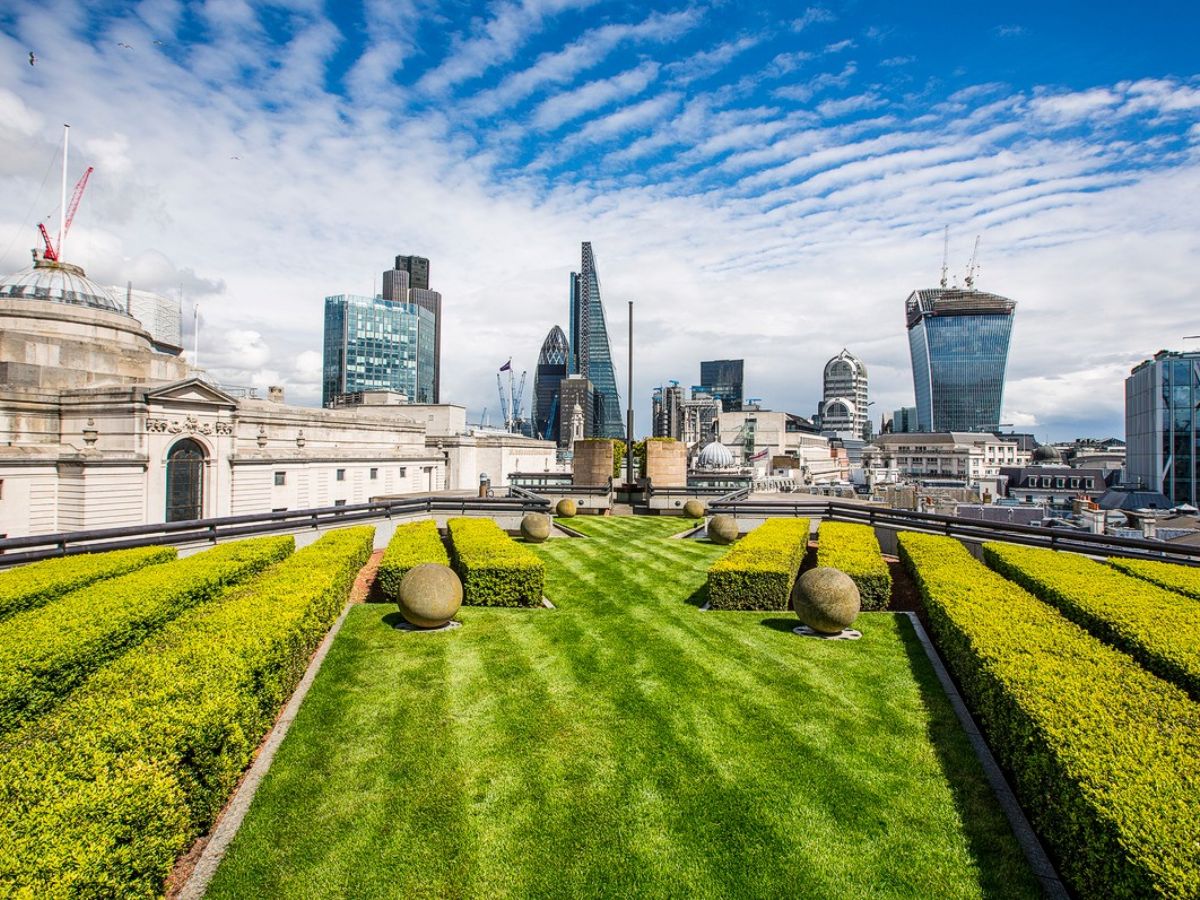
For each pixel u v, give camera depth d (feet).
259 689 32.42
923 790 30.19
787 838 26.96
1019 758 27.91
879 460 623.77
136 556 58.75
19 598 44.11
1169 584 52.65
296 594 45.16
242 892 23.70
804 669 45.09
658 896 23.86
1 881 16.33
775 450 435.53
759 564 61.98
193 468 154.30
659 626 54.95
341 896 23.65
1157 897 17.47
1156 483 368.89
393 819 27.99
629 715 37.83
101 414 144.66
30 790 20.02
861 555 66.74
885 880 24.58
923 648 49.37
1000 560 63.93
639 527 118.73
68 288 176.14
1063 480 453.99
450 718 37.24
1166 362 365.81
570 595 65.51
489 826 27.63
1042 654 34.40
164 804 21.22
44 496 125.39
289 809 28.53
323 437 205.87
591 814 28.48
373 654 47.52
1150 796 20.93
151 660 31.45
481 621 56.03
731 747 34.14
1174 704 27.86
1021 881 24.40
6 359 153.17
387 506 99.71
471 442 279.69
